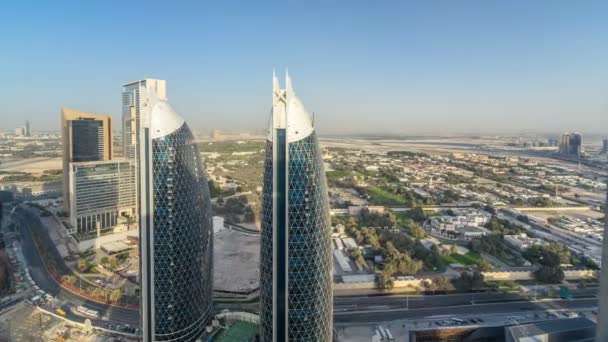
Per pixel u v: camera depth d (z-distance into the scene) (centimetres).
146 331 18262
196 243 19288
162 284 18062
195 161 19362
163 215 17712
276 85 14400
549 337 18388
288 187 14450
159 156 17462
